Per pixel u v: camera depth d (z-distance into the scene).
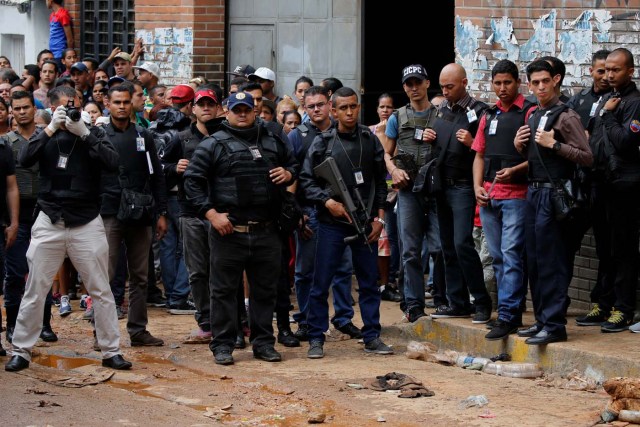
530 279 9.73
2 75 16.30
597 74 10.19
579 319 10.31
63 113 9.52
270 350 10.20
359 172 10.20
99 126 10.51
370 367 9.93
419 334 10.84
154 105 13.91
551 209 9.44
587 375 9.20
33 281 9.74
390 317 11.83
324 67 15.12
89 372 9.78
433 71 15.83
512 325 9.95
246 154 9.91
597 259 10.86
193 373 9.77
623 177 9.69
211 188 9.98
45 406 8.65
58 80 14.83
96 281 9.79
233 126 9.98
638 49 10.84
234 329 10.16
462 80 10.30
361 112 14.78
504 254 9.91
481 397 8.64
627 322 9.92
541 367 9.56
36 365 10.09
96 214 9.76
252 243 9.98
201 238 10.77
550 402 8.64
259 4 15.80
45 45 20.48
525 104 9.89
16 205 10.43
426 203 10.81
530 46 11.63
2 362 10.18
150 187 10.90
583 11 11.19
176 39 16.20
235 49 16.11
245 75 14.08
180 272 12.37
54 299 12.94
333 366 9.98
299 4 15.36
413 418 8.27
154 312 12.54
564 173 9.41
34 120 11.67
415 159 10.71
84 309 12.65
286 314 10.91
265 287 10.18
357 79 14.75
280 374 9.66
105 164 9.66
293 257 13.10
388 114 12.36
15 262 11.02
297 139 10.88
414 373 9.69
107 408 8.59
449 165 10.30
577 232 9.88
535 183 9.52
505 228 9.91
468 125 10.24
